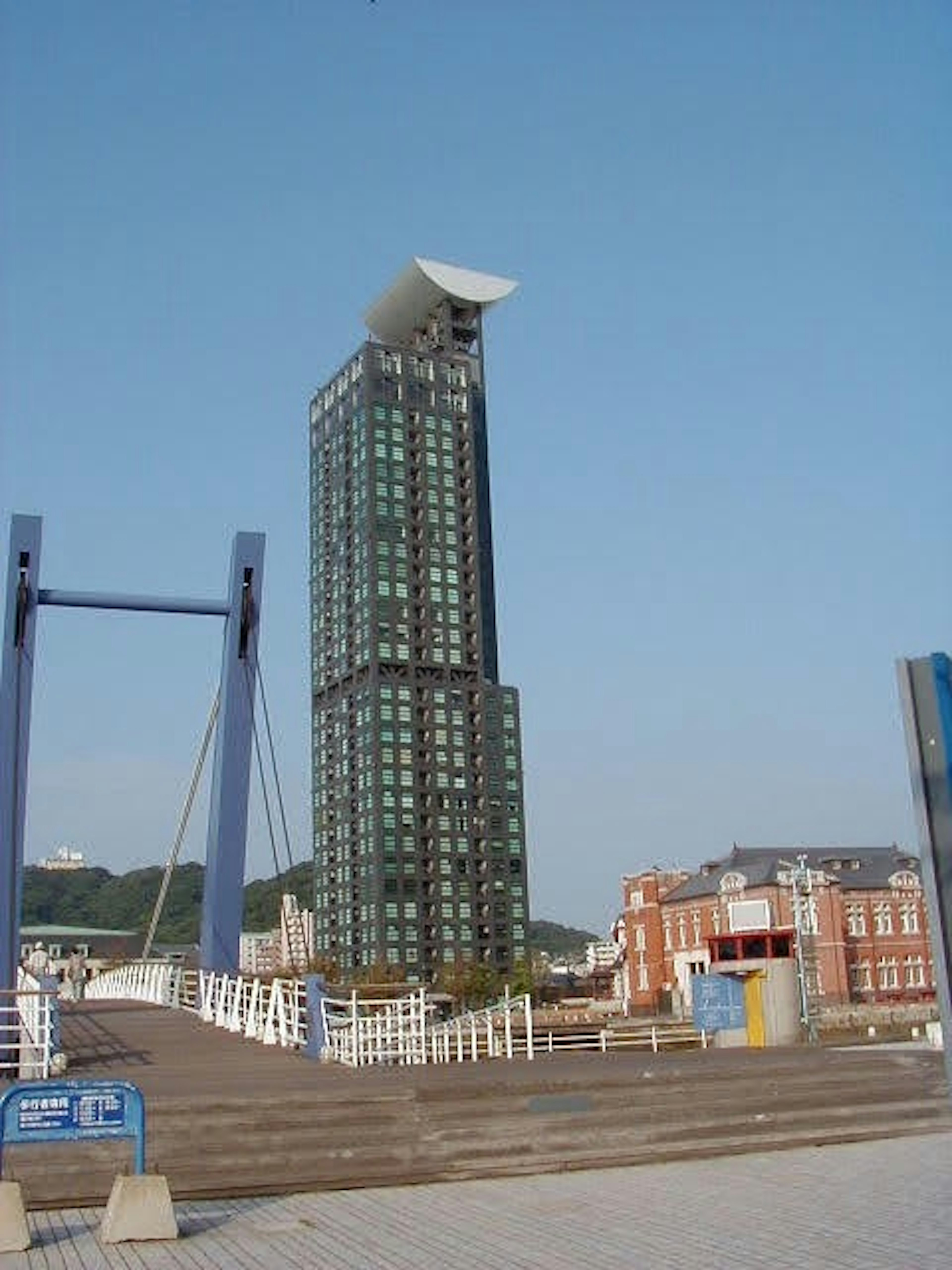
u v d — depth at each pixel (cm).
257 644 3612
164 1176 1334
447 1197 1405
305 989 2544
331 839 17938
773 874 11831
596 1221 1227
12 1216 1159
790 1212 1231
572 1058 2461
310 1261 1076
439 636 18250
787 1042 3083
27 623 3334
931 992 11806
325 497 19650
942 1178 1404
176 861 4338
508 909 17438
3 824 3172
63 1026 3111
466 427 19562
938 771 524
